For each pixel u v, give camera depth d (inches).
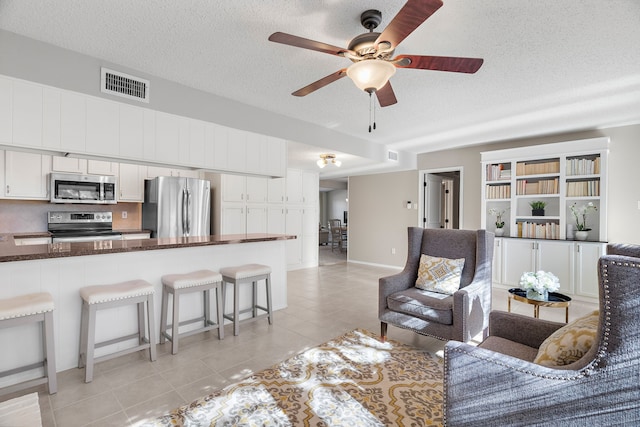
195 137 125.2
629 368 38.7
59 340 92.7
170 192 187.3
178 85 120.3
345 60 99.8
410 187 259.3
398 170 262.7
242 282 121.6
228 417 71.5
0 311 71.1
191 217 194.4
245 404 76.4
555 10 73.7
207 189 202.8
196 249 123.7
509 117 154.9
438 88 119.4
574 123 164.7
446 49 91.4
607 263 40.3
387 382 86.3
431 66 73.4
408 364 96.4
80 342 95.9
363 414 72.8
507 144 206.7
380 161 217.3
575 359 48.4
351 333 121.9
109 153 104.7
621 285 39.2
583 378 41.7
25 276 87.7
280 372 91.5
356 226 301.0
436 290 113.0
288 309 153.4
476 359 50.2
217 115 131.3
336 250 400.8
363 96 129.6
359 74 73.4
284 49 94.0
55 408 74.1
